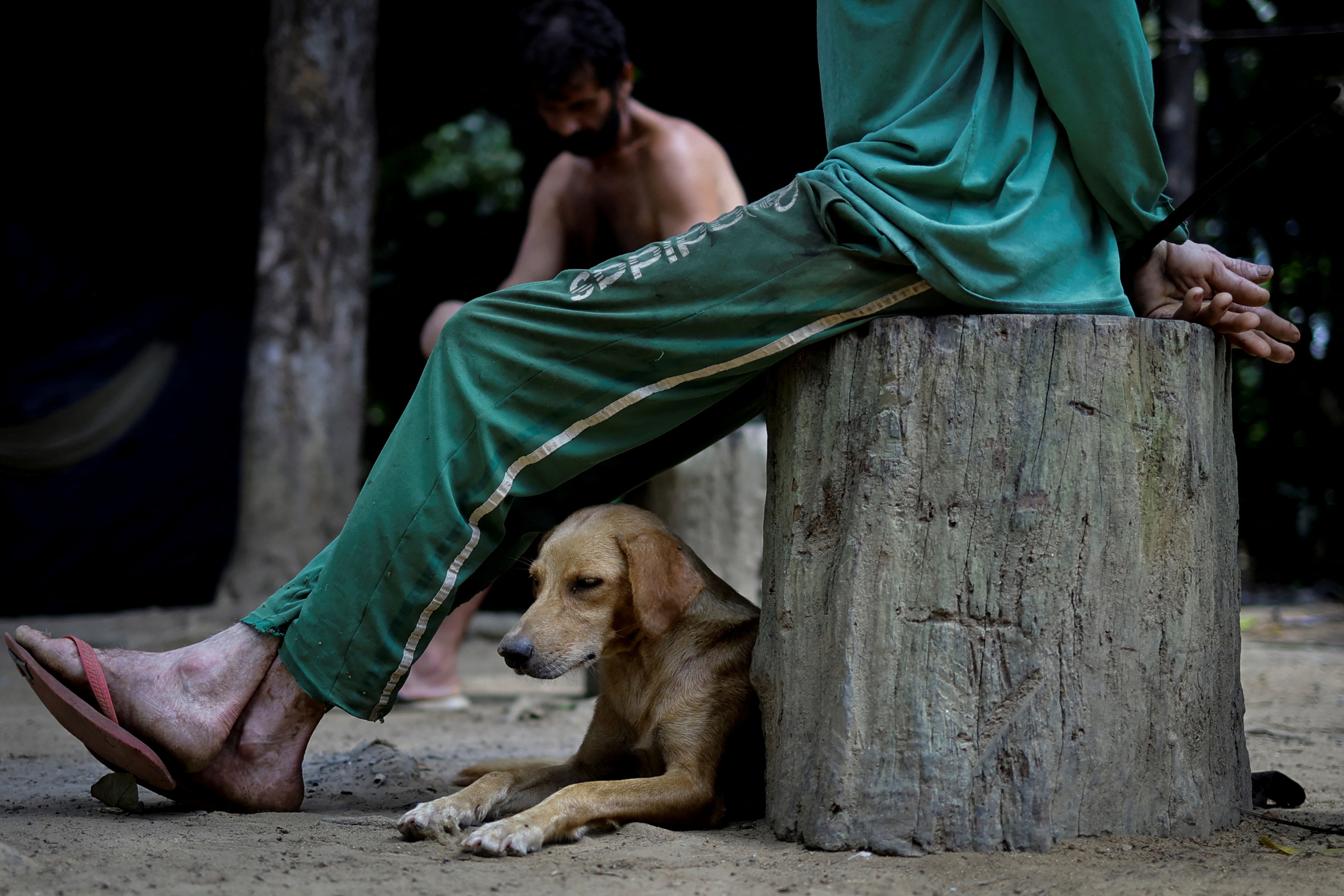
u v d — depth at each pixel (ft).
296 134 31.50
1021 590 8.63
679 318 9.28
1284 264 45.50
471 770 11.15
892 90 9.84
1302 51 42.39
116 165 43.98
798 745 9.04
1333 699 19.79
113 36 42.16
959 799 8.42
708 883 7.70
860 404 9.02
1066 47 8.86
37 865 7.84
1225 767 9.36
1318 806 10.71
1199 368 9.14
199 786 9.96
